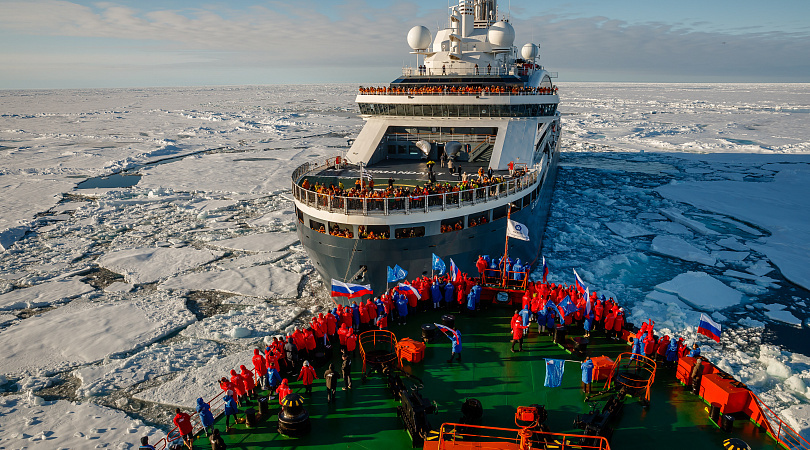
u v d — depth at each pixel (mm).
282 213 45281
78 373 20812
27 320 25625
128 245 37344
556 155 51531
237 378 13414
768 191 50250
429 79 33031
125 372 20828
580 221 40906
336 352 15844
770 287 28703
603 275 30422
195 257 34656
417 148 34000
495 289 18828
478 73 33500
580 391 13539
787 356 21500
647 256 33469
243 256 35062
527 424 11523
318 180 27906
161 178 61031
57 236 39656
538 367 14727
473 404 12133
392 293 17953
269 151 81000
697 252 33688
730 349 22250
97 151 81500
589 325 15969
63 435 17156
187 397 19250
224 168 67000
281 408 13047
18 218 44156
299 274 31578
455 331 14812
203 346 23062
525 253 28344
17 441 16781
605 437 11469
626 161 68188
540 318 16406
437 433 11586
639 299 27281
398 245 21547
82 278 31297
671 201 47156
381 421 12523
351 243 21891
